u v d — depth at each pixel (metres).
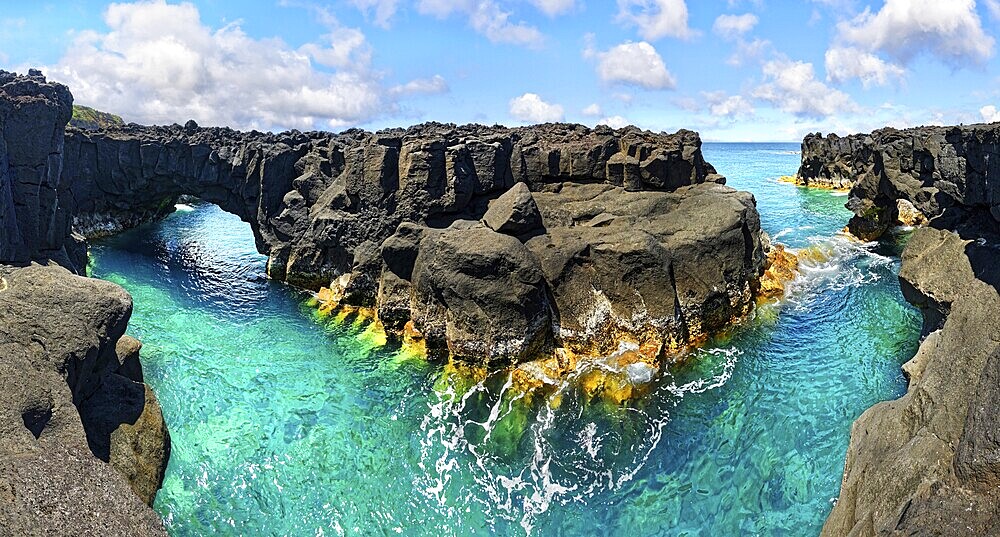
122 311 18.30
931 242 23.89
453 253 27.67
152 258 47.81
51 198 27.78
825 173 94.62
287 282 40.41
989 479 10.70
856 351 28.80
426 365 28.19
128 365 19.81
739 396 25.16
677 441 22.62
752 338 29.80
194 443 22.72
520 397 25.16
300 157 44.44
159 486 17.36
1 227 22.61
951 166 24.56
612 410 24.30
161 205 64.25
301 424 24.16
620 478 21.05
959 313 16.77
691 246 29.83
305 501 20.20
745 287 32.12
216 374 27.91
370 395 26.12
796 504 19.52
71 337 16.28
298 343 31.33
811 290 36.59
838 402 24.72
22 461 12.27
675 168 36.09
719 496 20.16
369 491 20.69
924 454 12.70
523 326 26.44
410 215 32.56
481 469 21.61
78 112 120.06
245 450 22.50
